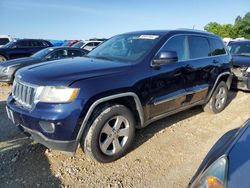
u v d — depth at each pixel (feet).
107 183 10.39
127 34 16.06
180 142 14.08
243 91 25.99
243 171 5.47
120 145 11.89
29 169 11.04
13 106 11.39
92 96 10.38
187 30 16.24
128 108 12.11
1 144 13.10
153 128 15.80
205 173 6.10
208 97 17.70
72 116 9.96
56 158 11.94
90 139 10.70
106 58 13.93
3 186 9.89
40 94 10.27
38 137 10.48
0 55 44.14
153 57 13.10
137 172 11.19
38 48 48.34
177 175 11.10
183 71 14.70
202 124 16.84
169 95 13.93
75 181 10.42
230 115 18.83
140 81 12.16
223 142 7.51
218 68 17.93
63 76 10.55
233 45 29.22
